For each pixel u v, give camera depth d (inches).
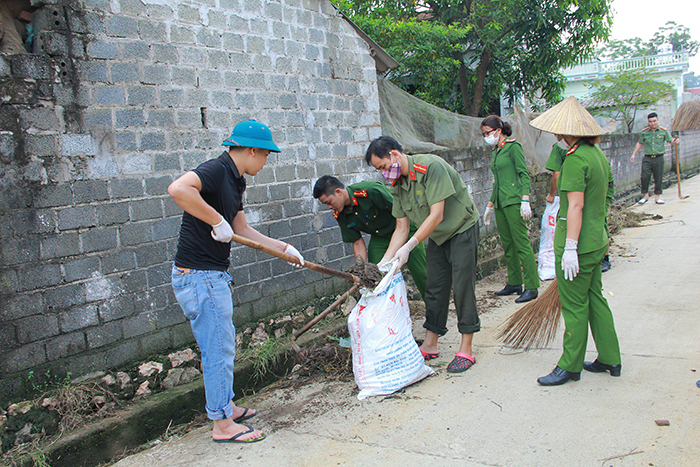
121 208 125.6
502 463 94.0
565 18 421.1
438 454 99.2
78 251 118.2
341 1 338.3
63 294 115.6
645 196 429.4
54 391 112.0
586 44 427.2
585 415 108.7
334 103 184.1
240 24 152.8
